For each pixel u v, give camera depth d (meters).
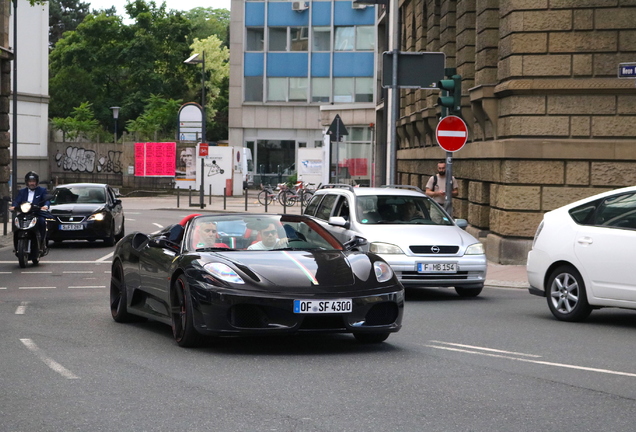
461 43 24.55
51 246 25.22
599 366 8.29
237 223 10.03
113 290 11.57
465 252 14.16
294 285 8.64
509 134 19.66
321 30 65.06
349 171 51.22
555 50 19.03
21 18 61.88
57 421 6.02
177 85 86.75
